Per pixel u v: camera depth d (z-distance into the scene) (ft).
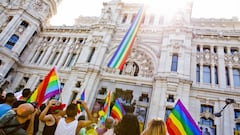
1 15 113.91
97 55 95.91
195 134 24.54
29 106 16.84
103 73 91.20
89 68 89.76
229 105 72.23
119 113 54.60
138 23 66.33
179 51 87.81
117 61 54.29
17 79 104.47
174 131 25.23
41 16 125.08
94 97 84.58
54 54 112.88
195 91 79.05
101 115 55.01
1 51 99.91
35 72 105.09
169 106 72.90
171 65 84.89
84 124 20.11
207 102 75.82
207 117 72.13
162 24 107.04
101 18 113.80
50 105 21.66
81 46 109.29
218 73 82.99
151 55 93.50
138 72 91.45
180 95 74.54
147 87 84.02
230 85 78.48
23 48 111.14
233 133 65.87
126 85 86.63
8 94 22.04
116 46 99.66
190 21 108.27
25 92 25.13
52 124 20.22
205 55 90.02
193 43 94.48
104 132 20.93
